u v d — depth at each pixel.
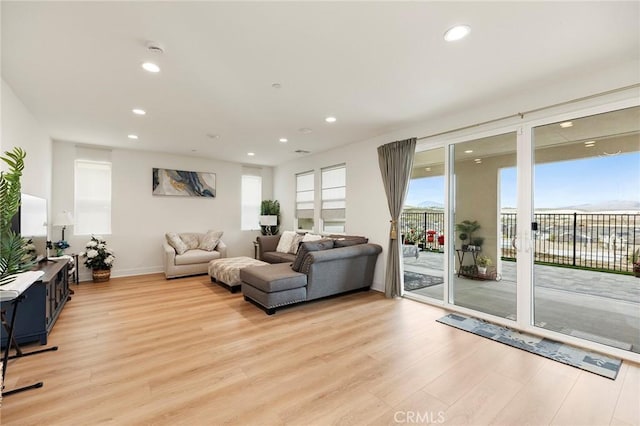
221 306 3.77
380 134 4.54
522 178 3.03
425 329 3.03
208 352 2.51
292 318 3.34
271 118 3.80
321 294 3.87
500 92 3.00
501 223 3.27
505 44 2.16
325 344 2.68
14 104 2.92
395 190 4.21
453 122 3.63
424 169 4.24
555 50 2.23
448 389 1.99
